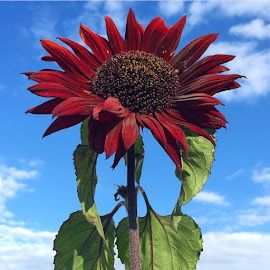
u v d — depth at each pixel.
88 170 0.32
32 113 0.30
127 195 0.33
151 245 0.36
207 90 0.32
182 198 0.34
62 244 0.35
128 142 0.28
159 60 0.34
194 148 0.34
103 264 0.35
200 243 0.36
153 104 0.32
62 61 0.33
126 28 0.35
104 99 0.32
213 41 0.34
